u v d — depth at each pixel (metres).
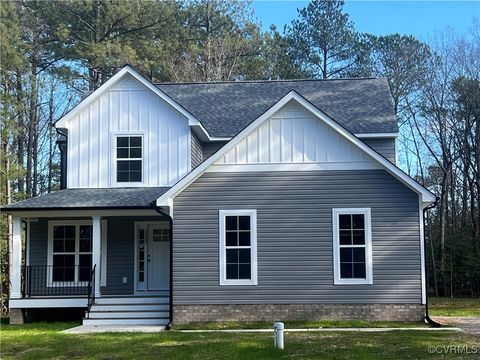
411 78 41.56
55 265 20.66
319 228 17.17
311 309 16.92
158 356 11.98
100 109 20.88
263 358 11.44
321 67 45.75
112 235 20.61
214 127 22.11
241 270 17.20
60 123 20.72
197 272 17.20
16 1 37.12
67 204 18.86
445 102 34.25
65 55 37.56
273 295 17.03
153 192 19.92
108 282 20.39
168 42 40.44
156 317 17.81
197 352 12.23
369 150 17.08
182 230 17.33
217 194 17.41
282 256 17.14
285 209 17.28
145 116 20.77
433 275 33.03
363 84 24.45
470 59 33.97
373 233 17.02
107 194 19.81
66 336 15.10
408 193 17.09
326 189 17.27
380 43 44.47
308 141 17.45
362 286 16.89
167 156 20.58
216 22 42.03
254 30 42.69
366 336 13.91
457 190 36.72
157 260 20.69
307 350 12.10
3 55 30.78
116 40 38.97
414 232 16.94
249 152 17.52
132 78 20.89
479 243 32.12
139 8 39.44
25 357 12.48
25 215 18.86
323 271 17.02
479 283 31.78
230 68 40.94
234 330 15.66
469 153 33.75
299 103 17.48
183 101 24.09
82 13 39.00
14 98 29.61
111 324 17.61
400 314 16.70
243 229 17.34
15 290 18.73
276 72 43.19
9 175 27.20
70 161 20.75
